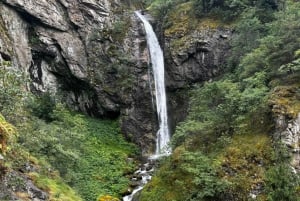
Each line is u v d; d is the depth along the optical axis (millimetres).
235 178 17641
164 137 32094
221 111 21031
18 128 18625
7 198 13477
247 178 17594
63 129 21781
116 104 32531
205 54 31828
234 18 31953
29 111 24047
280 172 15742
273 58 22344
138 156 29438
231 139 19828
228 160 18547
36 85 29516
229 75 26516
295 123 18484
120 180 24281
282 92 20000
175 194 18391
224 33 31406
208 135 20922
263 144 18688
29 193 14664
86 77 32062
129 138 31188
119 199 22391
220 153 19328
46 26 30766
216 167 18203
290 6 26375
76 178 21078
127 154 28812
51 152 19531
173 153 20922
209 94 23203
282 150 17719
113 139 30281
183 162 19438
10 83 19062
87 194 21594
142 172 26062
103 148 28062
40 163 17859
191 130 21312
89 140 28234
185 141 21641
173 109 32531
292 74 21109
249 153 18531
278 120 18859
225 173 18016
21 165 16156
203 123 21328
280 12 25891
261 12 29047
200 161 18578
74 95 32188
